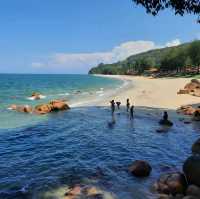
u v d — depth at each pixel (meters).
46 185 14.10
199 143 19.41
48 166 17.05
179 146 21.62
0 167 16.88
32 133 26.47
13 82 131.25
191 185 12.16
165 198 11.66
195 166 12.64
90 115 36.78
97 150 20.62
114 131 27.22
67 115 37.03
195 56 126.38
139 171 15.25
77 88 90.94
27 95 64.38
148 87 80.88
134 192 13.11
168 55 159.38
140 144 22.30
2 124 30.67
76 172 15.94
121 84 112.00
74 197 12.54
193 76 120.88
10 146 21.86
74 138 24.50
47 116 36.41
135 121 32.09
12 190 13.52
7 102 50.25
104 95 61.78
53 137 24.91
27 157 18.97
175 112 37.62
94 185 13.97
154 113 37.03
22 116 36.25
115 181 14.51
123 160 18.17
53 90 81.81
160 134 25.69
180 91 58.84
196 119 31.73
